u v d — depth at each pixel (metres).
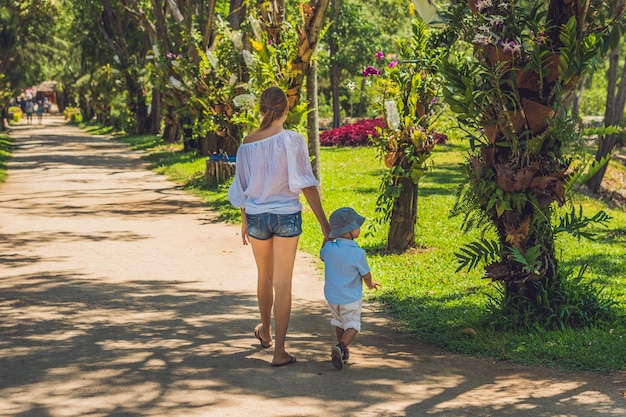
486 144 7.53
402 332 7.80
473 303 8.98
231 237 13.37
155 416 4.92
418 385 5.79
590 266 11.96
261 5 17.92
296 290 9.66
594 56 7.29
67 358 6.27
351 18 45.00
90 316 7.83
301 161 6.12
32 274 10.02
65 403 5.16
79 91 74.25
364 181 23.06
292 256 6.14
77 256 11.41
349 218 6.34
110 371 5.91
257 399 5.30
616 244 14.53
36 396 5.30
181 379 5.73
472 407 5.24
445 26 7.80
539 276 7.63
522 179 7.25
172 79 25.75
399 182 12.66
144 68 45.81
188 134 31.94
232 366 6.12
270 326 6.98
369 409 5.16
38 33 52.03
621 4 7.41
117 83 48.44
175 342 6.86
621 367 6.22
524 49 7.29
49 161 30.41
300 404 5.22
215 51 24.73
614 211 20.95
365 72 12.28
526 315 7.57
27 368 5.98
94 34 50.03
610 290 10.02
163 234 13.61
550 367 6.38
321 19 16.53
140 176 24.69
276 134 6.11
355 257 6.23
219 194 18.89
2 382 5.61
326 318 8.20
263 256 6.34
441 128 12.35
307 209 16.86
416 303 9.05
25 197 18.84
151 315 7.95
